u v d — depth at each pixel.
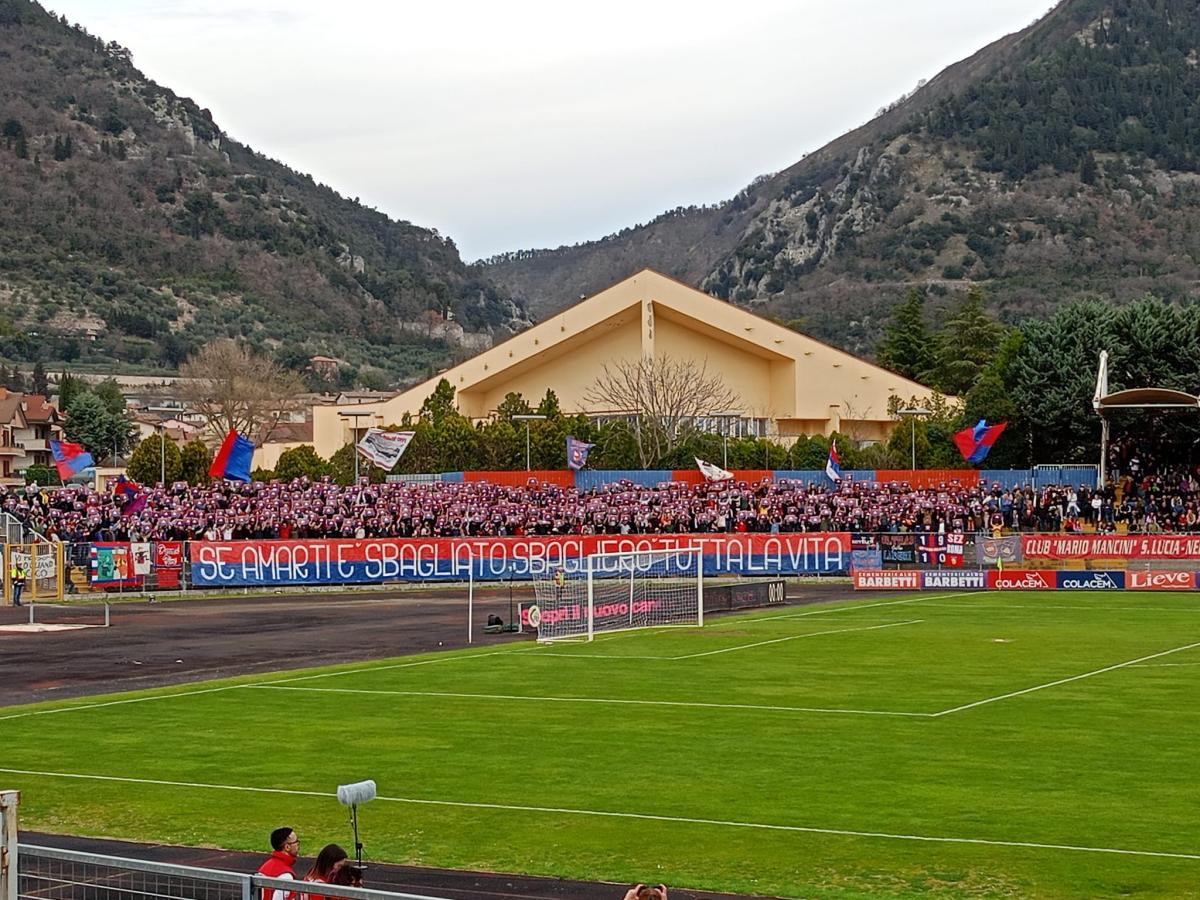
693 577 74.50
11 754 28.12
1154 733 29.61
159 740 29.56
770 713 32.50
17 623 55.38
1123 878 18.69
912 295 168.75
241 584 70.12
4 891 13.94
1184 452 96.56
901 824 21.72
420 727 30.94
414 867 19.67
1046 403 99.50
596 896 18.17
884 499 82.56
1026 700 34.38
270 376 171.12
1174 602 64.19
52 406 166.50
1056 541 72.88
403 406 127.00
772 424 124.25
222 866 19.62
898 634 50.41
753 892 18.30
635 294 119.81
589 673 40.09
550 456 104.75
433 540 72.75
